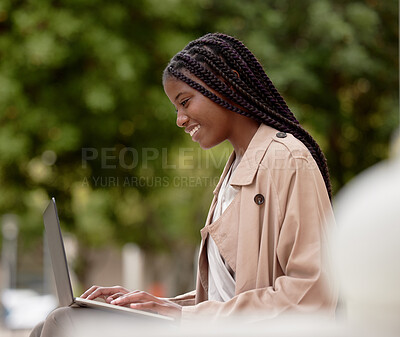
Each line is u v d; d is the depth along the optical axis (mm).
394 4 22094
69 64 20031
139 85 20203
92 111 20016
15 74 19844
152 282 36781
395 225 813
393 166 847
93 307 3869
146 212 28969
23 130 20062
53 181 21797
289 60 20594
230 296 4332
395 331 828
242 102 4449
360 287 835
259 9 21391
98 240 29875
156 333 1137
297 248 3844
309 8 20938
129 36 20391
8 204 22625
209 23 21312
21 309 37719
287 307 3645
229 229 4273
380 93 22609
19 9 19797
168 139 20703
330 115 21391
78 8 19859
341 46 20859
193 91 4480
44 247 34062
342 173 22875
